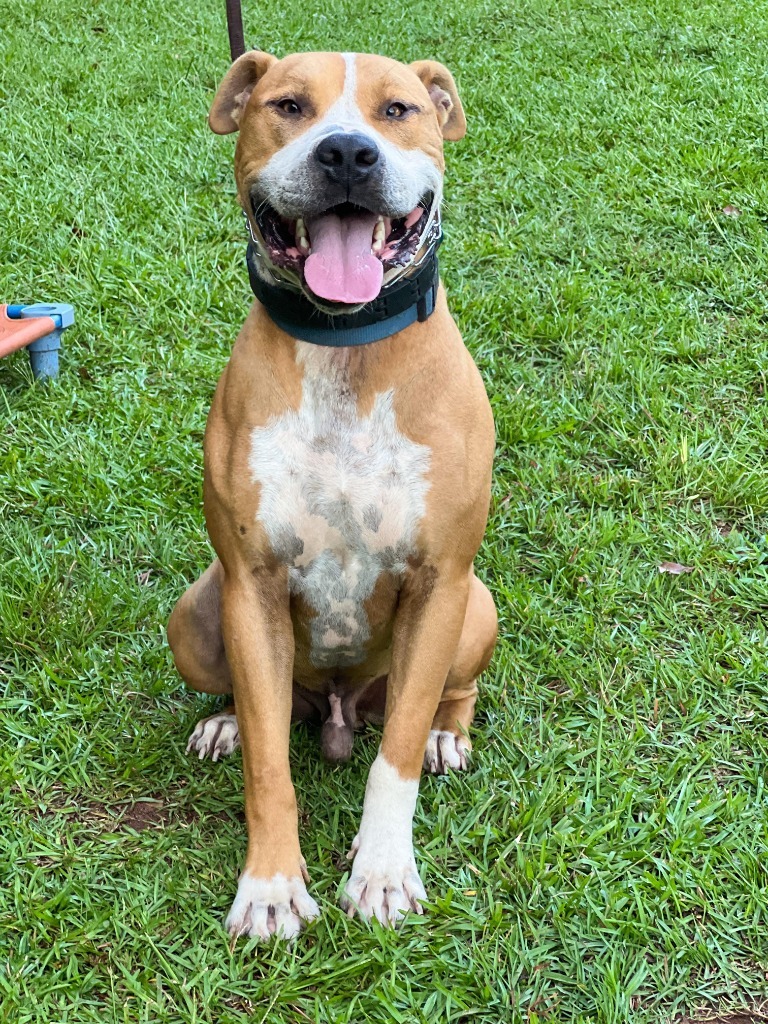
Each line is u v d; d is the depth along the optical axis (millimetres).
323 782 1207
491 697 1313
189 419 1767
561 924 1027
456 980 993
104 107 2881
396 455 1065
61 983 975
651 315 2018
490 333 1963
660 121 2760
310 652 1192
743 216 2324
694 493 1627
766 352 1909
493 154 2641
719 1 3885
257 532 1078
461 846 1111
